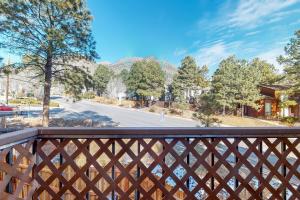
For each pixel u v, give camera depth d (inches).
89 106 1216.8
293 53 555.5
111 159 60.6
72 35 484.7
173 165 61.7
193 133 61.7
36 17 466.6
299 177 65.5
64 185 60.3
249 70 767.1
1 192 45.9
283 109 674.2
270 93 763.4
